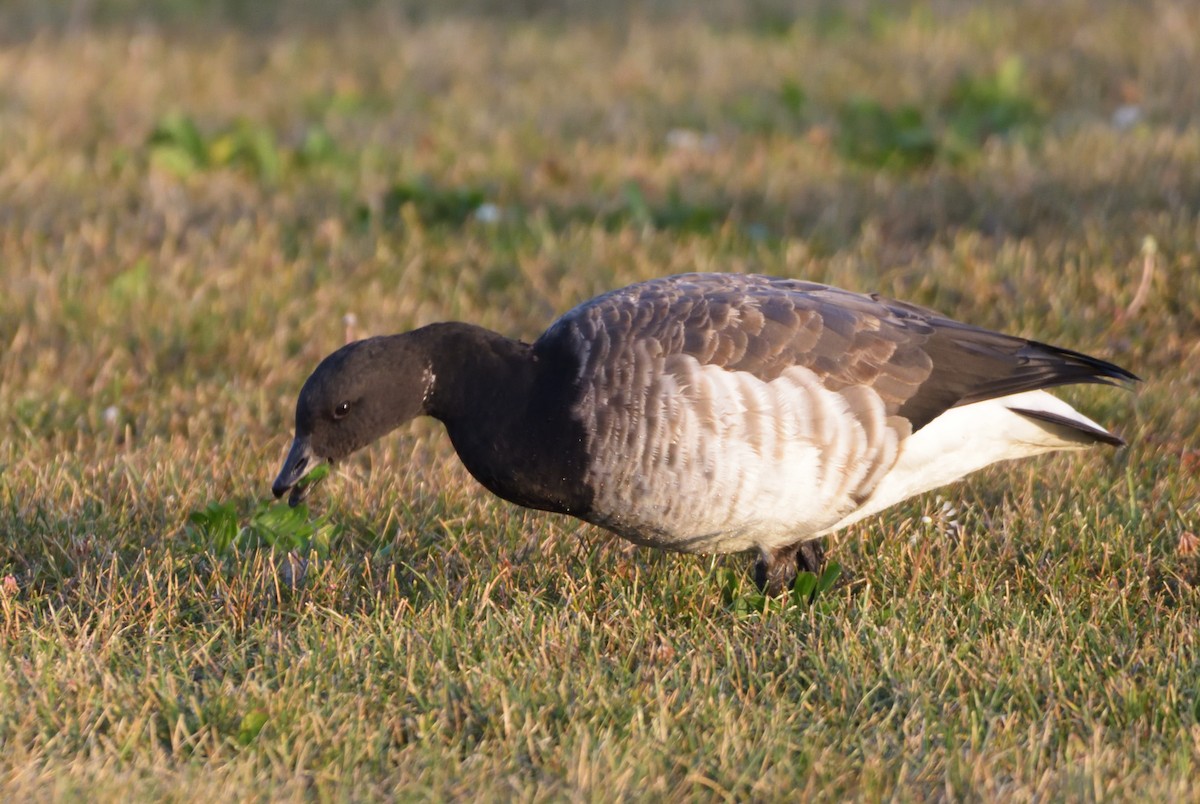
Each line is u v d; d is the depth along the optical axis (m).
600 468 8.88
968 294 14.09
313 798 7.58
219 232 16.20
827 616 9.27
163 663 8.77
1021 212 16.14
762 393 8.67
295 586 9.88
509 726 8.04
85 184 17.53
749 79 21.44
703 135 19.42
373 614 9.33
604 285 14.59
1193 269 13.97
